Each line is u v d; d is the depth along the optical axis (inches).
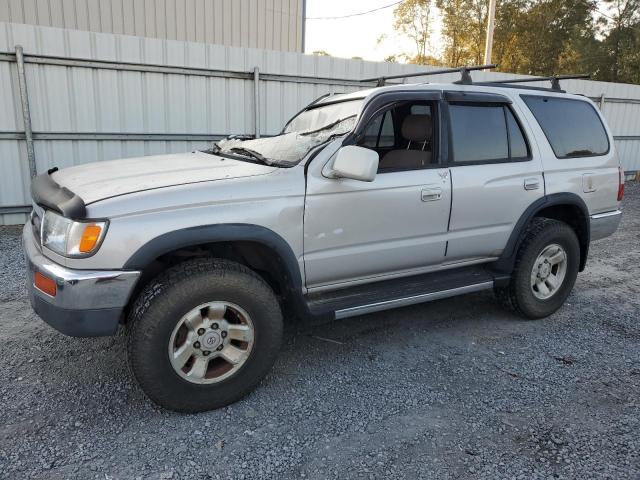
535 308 169.9
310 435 108.8
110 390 124.3
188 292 108.4
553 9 1233.4
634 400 124.9
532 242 163.0
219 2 501.4
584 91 522.9
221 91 337.1
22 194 296.5
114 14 450.9
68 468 96.8
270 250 120.0
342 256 130.4
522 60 1250.6
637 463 101.4
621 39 1306.6
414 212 138.2
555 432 111.3
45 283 105.9
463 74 157.8
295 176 121.4
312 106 171.9
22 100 280.2
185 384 112.0
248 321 116.6
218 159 142.3
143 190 109.4
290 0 544.7
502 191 153.7
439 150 144.2
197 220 109.1
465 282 154.3
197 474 96.3
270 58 348.5
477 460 101.7
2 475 94.4
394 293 141.4
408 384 130.5
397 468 99.0
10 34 273.1
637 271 238.2
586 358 147.1
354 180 128.0
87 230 102.1
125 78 305.9
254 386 121.0
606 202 184.7
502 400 123.8
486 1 1237.7
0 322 161.9
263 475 96.5
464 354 147.9
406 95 141.0
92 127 303.1
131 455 101.0
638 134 573.9
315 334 158.9
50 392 122.9
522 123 162.2
